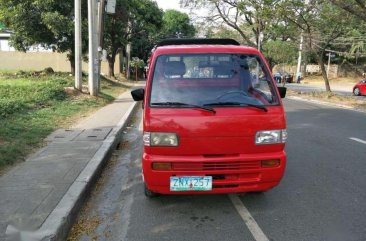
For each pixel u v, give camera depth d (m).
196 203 5.37
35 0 21.66
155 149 4.71
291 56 54.03
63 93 16.33
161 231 4.55
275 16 23.50
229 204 5.33
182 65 5.30
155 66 5.26
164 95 5.00
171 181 4.69
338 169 6.98
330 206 5.24
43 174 6.07
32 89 15.80
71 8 22.50
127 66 44.78
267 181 4.81
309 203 5.35
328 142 9.31
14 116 10.80
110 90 24.22
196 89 5.10
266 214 4.99
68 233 4.50
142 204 5.38
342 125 12.07
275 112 4.84
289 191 5.82
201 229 4.58
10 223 4.31
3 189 5.37
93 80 17.73
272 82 5.15
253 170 4.73
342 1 17.45
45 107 13.23
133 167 7.35
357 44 44.81
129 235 4.46
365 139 9.70
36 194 5.18
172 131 4.66
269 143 4.78
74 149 7.79
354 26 25.00
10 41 24.64
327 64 57.19
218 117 4.68
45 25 22.45
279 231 4.51
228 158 4.66
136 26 40.66
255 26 30.14
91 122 11.38
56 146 8.05
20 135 8.62
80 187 5.46
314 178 6.45
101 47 19.84
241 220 4.82
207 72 5.29
